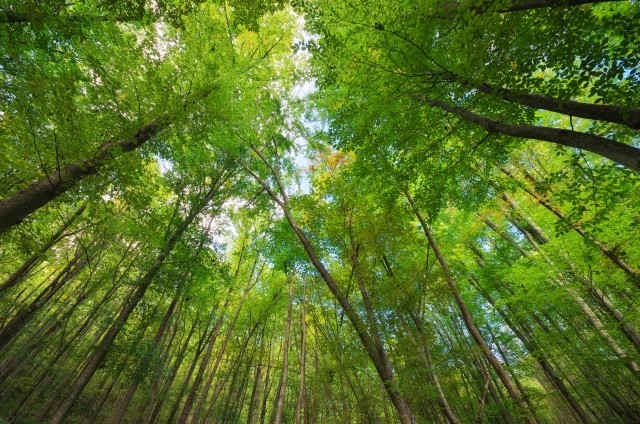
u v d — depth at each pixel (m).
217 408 22.64
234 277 14.46
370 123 6.02
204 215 12.09
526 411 6.98
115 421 8.88
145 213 7.47
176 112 6.15
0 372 11.41
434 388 6.00
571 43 3.38
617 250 7.26
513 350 14.70
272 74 9.57
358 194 8.17
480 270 13.38
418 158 6.26
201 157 10.57
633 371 7.73
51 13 3.94
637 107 3.25
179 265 10.46
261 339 19.75
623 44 3.28
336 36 5.01
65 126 4.41
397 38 4.53
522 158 9.22
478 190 7.30
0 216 3.87
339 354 9.09
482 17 3.51
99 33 5.27
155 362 9.91
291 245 11.02
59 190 4.65
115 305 13.91
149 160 7.46
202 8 7.26
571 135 3.63
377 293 7.61
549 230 9.30
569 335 9.68
